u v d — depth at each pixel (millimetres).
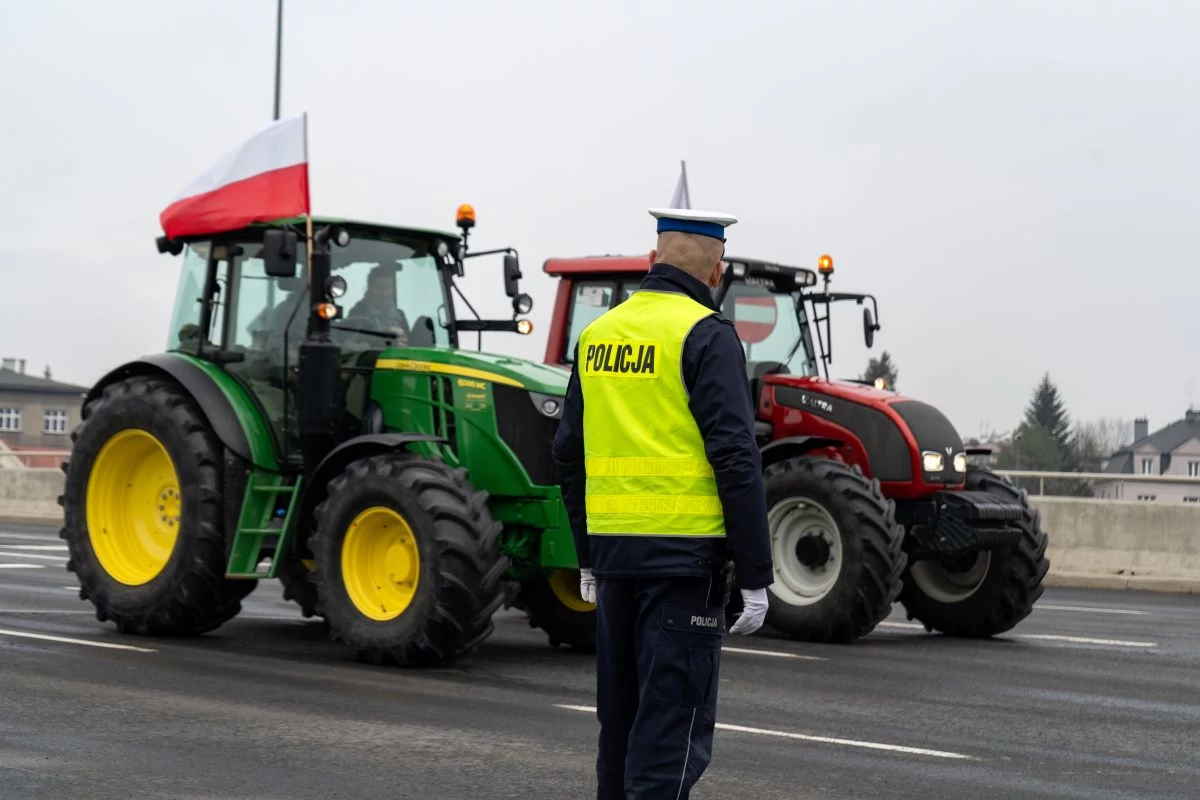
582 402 4574
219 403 9445
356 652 8797
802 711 7633
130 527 10008
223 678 8008
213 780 5668
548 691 7980
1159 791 6004
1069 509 16609
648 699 4320
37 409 72125
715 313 4422
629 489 4363
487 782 5770
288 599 10719
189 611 9523
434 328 10141
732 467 4238
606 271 12883
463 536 8531
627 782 4340
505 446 9320
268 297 9773
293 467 9594
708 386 4297
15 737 6285
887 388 12430
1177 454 68938
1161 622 12703
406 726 6809
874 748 6699
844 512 10711
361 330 9734
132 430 9805
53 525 23141
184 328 10133
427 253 10227
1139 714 7816
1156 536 16141
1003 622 11391
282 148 9773
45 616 10523
